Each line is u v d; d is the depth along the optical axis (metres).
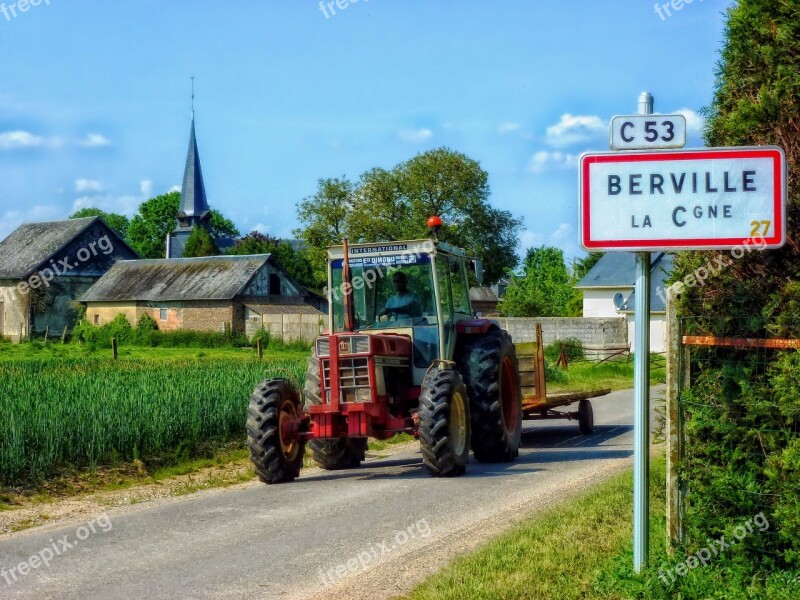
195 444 15.43
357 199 61.47
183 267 69.06
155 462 14.24
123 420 14.12
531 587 6.22
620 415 21.67
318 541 8.25
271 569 7.29
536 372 16.39
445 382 11.96
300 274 83.88
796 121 6.05
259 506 10.23
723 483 6.15
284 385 12.48
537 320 50.94
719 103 6.59
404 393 12.78
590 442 16.25
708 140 6.61
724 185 5.76
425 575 6.93
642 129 5.86
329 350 11.81
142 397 15.34
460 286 14.32
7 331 70.88
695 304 6.36
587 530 7.84
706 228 5.78
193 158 106.06
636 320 6.01
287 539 8.38
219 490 11.88
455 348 13.58
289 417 12.48
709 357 6.31
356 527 8.80
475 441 13.23
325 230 61.78
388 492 10.80
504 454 13.36
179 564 7.54
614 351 45.41
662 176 5.83
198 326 64.75
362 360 11.74
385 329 13.03
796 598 5.70
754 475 6.14
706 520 6.30
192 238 89.06
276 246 86.88
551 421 20.84
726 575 6.14
